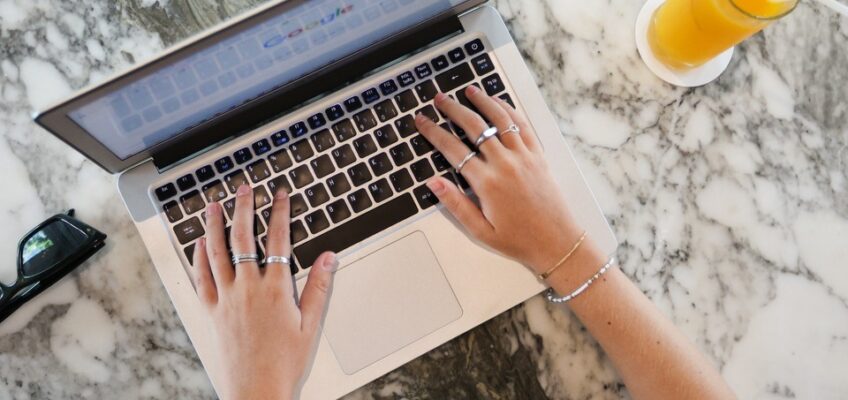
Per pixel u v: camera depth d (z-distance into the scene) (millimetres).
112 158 603
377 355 646
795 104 728
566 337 687
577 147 712
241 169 646
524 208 638
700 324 699
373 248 650
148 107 544
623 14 731
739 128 724
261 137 648
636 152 716
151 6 708
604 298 631
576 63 724
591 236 668
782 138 724
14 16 702
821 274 708
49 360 667
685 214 712
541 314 688
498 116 655
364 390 671
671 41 684
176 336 676
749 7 595
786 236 712
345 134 654
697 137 721
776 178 719
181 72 511
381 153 654
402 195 653
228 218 642
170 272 638
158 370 673
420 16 632
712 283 704
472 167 639
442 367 679
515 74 677
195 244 640
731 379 693
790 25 733
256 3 712
